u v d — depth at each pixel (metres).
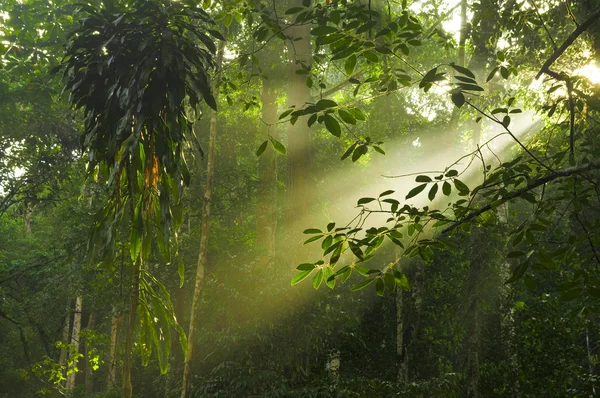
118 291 16.39
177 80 7.27
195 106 7.59
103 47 7.17
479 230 15.58
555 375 14.98
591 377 10.51
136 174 7.30
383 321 16.94
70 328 28.89
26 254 29.19
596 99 6.10
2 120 16.98
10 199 19.52
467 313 15.91
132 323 7.66
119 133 7.04
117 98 7.43
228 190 18.83
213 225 17.61
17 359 24.72
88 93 7.63
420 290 15.45
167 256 7.87
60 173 19.06
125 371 7.65
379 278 4.09
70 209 17.80
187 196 17.20
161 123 7.34
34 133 18.58
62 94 7.70
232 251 15.91
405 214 4.09
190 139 7.79
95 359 16.31
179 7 7.55
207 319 13.61
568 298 3.63
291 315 11.94
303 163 13.55
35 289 25.75
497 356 16.75
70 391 19.41
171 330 16.19
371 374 16.39
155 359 19.23
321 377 12.12
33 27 13.79
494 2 8.10
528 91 11.93
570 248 4.00
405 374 15.05
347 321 12.77
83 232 17.19
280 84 18.00
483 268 15.76
